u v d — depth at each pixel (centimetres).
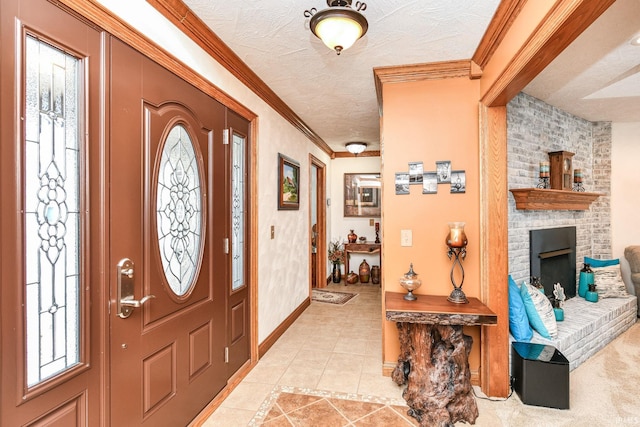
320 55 221
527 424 192
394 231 249
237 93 240
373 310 420
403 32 191
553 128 341
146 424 150
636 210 394
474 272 237
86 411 120
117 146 134
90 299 121
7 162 95
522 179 304
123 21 135
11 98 96
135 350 144
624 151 398
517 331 242
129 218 140
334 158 610
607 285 354
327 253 575
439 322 198
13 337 97
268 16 176
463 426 192
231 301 235
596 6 115
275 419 196
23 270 99
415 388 204
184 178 180
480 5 165
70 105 115
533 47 148
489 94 214
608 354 285
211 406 204
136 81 144
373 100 316
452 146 240
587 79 271
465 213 238
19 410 98
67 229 114
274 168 316
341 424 191
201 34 187
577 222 377
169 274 169
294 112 355
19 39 97
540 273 318
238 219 250
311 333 339
